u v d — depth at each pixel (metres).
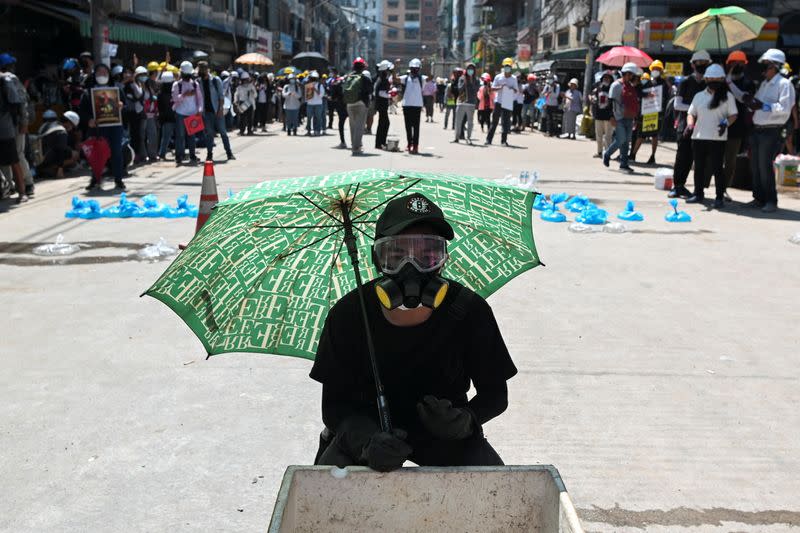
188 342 5.14
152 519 3.12
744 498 3.36
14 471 3.47
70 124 13.30
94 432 3.85
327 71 40.50
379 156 16.45
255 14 46.47
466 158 16.34
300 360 4.88
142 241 7.94
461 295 2.10
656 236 8.73
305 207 2.40
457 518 1.98
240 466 3.55
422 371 2.14
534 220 9.61
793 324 5.71
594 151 18.92
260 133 24.05
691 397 4.40
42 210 9.68
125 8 21.72
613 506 3.27
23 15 16.17
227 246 2.38
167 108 15.28
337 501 1.96
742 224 9.48
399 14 166.88
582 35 36.94
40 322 5.48
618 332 5.46
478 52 65.19
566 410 4.20
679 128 12.31
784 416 4.18
